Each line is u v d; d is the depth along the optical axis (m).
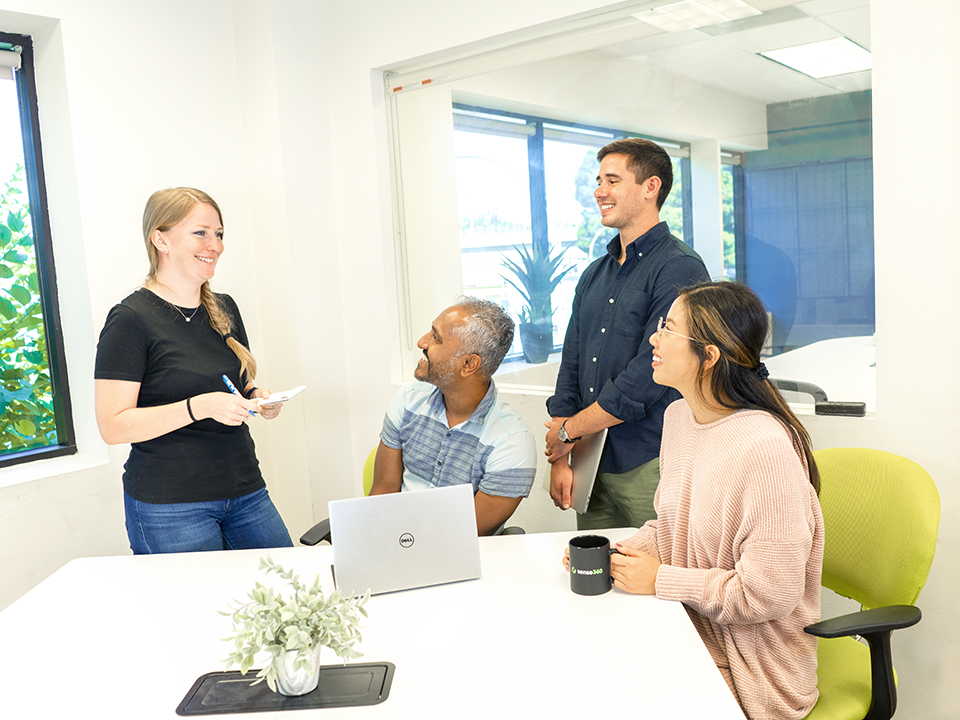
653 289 2.11
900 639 2.10
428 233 3.09
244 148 3.13
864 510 1.68
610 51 2.53
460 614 1.39
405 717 1.07
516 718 1.05
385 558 1.49
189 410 1.92
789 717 1.36
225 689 1.17
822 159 2.19
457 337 1.84
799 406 2.29
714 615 1.37
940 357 1.96
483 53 2.79
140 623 1.42
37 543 2.53
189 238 2.03
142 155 2.80
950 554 2.00
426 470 2.03
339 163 3.19
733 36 2.28
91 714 1.12
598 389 2.25
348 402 3.32
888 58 1.96
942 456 1.98
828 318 2.23
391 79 3.07
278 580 1.61
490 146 2.87
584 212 2.68
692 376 1.47
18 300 2.69
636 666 1.18
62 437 2.80
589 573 1.44
